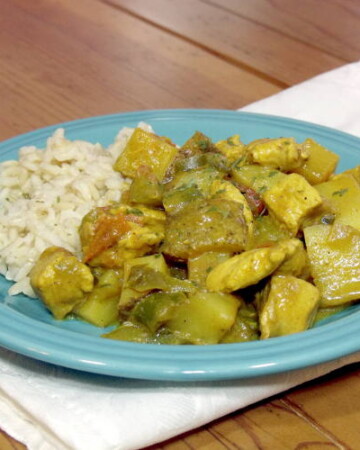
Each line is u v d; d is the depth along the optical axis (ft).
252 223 1.58
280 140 1.75
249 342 1.25
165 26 2.85
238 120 2.04
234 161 1.79
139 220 1.56
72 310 1.53
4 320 1.30
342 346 1.24
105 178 1.79
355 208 1.65
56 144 1.86
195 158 1.76
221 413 1.25
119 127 2.05
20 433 1.25
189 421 1.23
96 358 1.22
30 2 3.07
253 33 2.78
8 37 2.79
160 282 1.43
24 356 1.34
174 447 1.24
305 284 1.41
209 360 1.21
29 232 1.69
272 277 1.43
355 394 1.33
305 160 1.75
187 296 1.41
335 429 1.26
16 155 1.93
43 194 1.74
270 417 1.28
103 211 1.56
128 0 3.07
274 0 3.05
